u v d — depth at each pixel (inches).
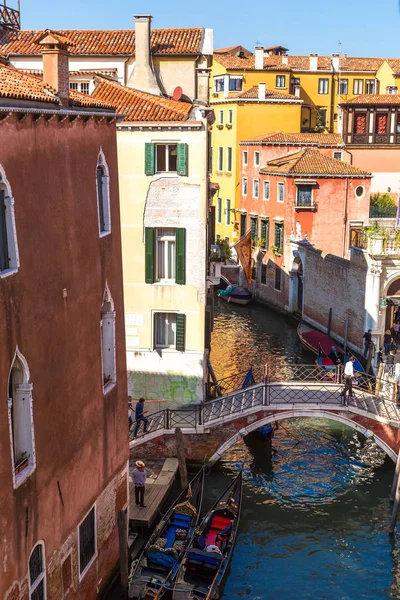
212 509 747.4
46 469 473.7
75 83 1049.5
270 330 1588.3
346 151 1891.0
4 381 413.1
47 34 483.8
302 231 1672.0
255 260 1898.4
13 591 432.1
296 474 890.7
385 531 776.9
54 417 484.4
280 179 1723.7
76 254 515.8
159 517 750.5
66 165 496.4
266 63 2444.6
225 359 1357.0
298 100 2134.6
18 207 427.8
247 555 727.1
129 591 607.5
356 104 1871.3
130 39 1097.4
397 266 1253.1
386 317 1374.3
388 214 1753.2
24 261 435.5
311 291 1568.7
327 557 730.2
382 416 846.5
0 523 413.4
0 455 411.2
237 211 2095.2
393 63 2433.6
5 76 478.3
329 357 1251.8
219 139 2239.2
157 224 908.6
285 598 665.0
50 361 475.8
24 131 434.0
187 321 928.9
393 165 1907.0
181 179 896.3
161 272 932.0
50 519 483.8
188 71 1090.1
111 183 590.6
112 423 602.2
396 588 687.1
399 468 771.4
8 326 416.2
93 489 563.8
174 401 949.2
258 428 925.2
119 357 616.7
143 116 884.6
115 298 602.5
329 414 852.0
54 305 479.8
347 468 909.2
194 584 635.5
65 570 514.9
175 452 852.0
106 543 601.3
